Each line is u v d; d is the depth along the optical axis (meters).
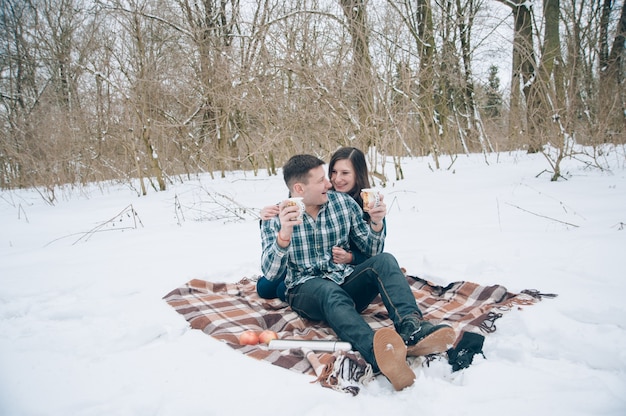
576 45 7.56
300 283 2.57
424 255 3.62
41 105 10.64
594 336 2.08
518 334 2.22
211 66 8.50
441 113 11.70
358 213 2.80
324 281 2.42
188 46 9.05
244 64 7.93
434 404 1.66
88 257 4.23
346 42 6.78
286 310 2.74
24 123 9.47
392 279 2.32
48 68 13.66
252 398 1.76
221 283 3.24
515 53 8.70
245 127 9.53
